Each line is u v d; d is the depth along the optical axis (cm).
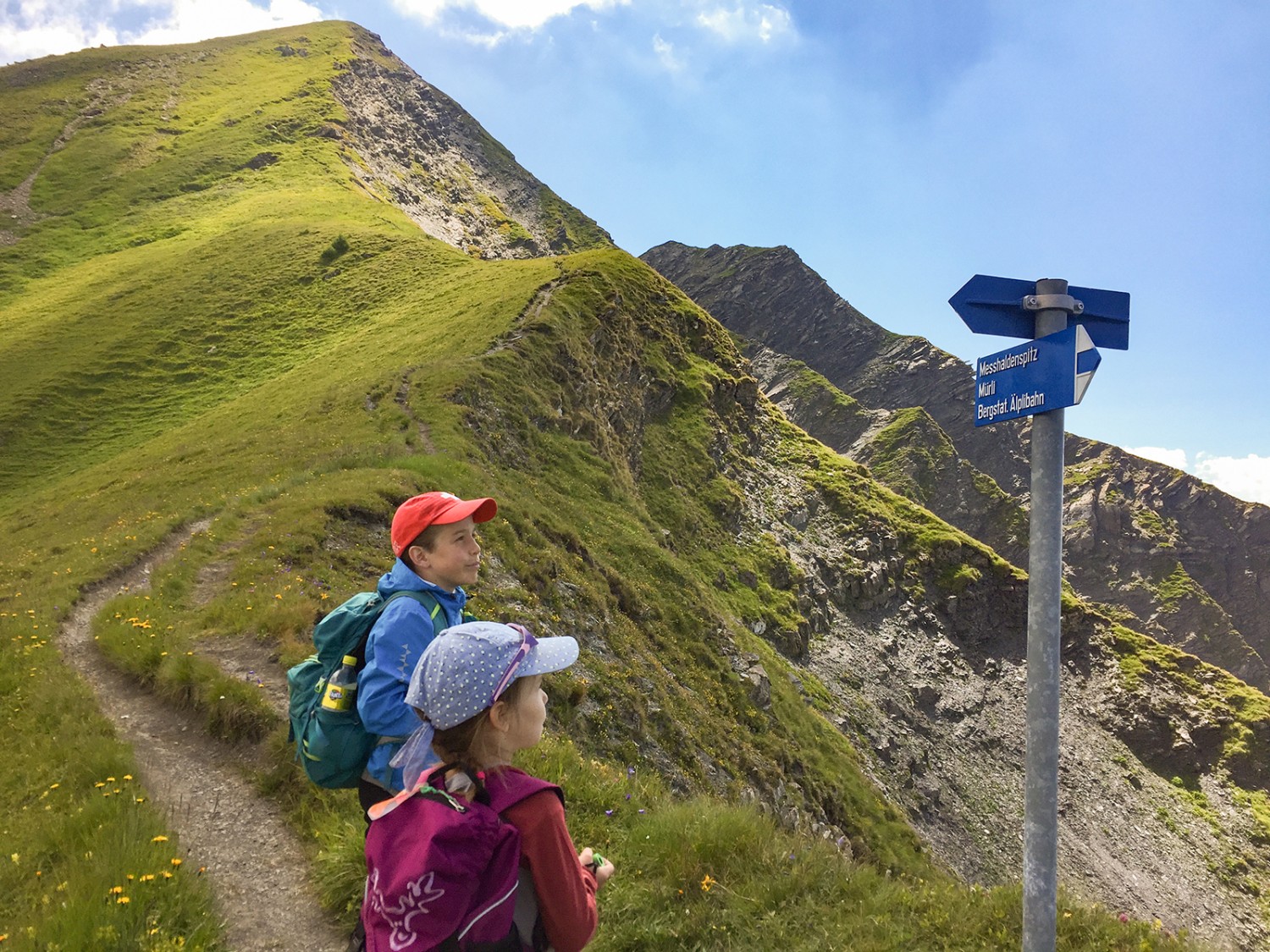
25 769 905
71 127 15000
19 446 5847
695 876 653
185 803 801
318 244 9025
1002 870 4959
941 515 18000
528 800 230
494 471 3634
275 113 16000
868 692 5972
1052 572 445
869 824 3578
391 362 5203
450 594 379
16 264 10469
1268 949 5838
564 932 231
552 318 5678
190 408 6269
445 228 16125
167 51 19050
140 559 2109
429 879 209
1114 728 7975
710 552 5978
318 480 2658
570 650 258
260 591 1505
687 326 7844
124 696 1134
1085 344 416
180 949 530
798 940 595
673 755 2134
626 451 5891
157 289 8319
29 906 604
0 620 1589
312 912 637
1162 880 6147
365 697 322
